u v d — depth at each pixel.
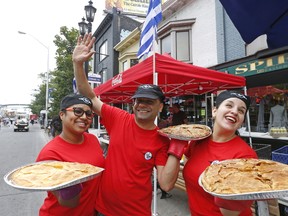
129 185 1.75
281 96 5.88
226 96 1.60
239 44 7.41
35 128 34.12
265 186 1.04
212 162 1.46
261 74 6.05
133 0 20.30
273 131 5.14
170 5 10.60
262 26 2.42
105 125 2.09
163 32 10.87
